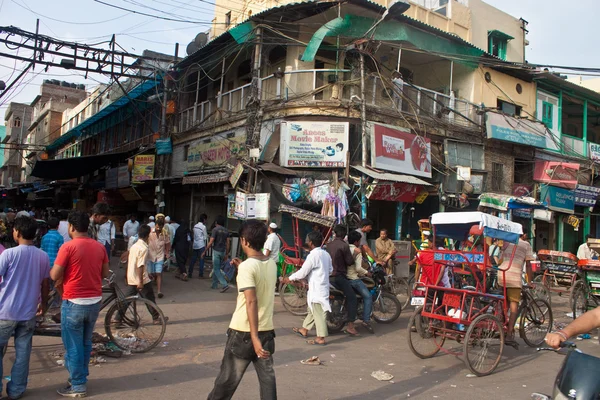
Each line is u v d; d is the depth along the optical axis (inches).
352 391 201.3
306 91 552.4
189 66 703.1
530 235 678.5
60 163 860.6
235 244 554.6
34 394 179.6
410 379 222.1
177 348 252.5
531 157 737.0
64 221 383.6
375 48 525.3
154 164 749.3
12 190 1627.7
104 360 225.5
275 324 322.3
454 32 740.7
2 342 170.2
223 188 598.2
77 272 179.9
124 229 572.7
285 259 391.2
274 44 538.0
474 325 231.3
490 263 272.7
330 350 266.1
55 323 227.1
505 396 203.2
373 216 630.5
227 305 376.8
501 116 665.6
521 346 298.7
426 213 628.7
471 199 628.4
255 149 489.7
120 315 240.4
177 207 751.1
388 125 536.7
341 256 303.7
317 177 500.1
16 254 174.1
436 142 604.4
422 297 259.1
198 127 683.4
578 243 882.8
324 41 572.7
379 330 322.0
